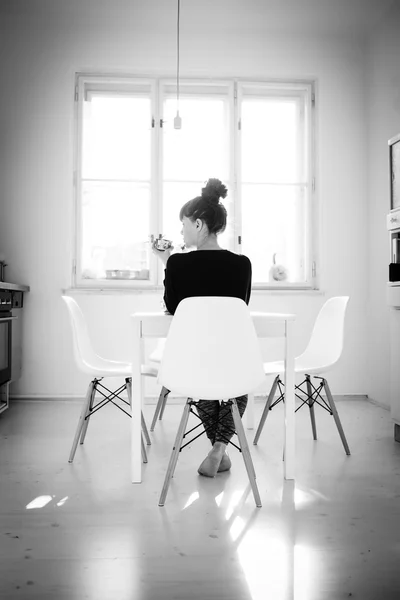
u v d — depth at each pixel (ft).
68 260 13.62
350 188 14.25
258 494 6.38
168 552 5.13
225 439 7.57
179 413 12.25
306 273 14.30
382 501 6.55
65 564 4.89
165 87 14.34
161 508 6.28
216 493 6.81
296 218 14.53
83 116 14.03
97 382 8.53
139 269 14.12
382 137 13.30
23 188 13.60
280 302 13.92
